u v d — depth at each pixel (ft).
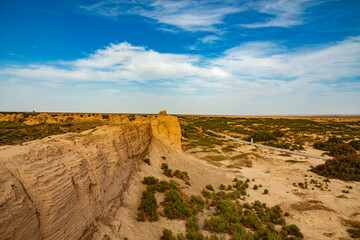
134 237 36.55
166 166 85.25
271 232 44.78
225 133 301.43
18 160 25.45
